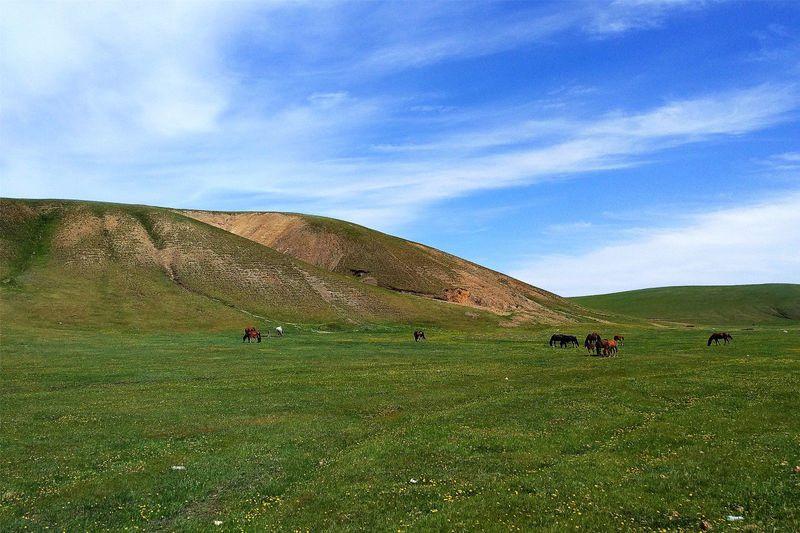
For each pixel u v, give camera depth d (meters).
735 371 39.69
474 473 18.73
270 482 18.67
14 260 111.00
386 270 163.75
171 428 26.20
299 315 108.12
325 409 30.52
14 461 21.08
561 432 23.62
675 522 14.24
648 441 21.73
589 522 14.27
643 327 128.62
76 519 15.83
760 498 15.44
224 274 122.06
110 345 62.16
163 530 15.08
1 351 54.12
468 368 46.28
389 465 19.86
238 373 43.97
